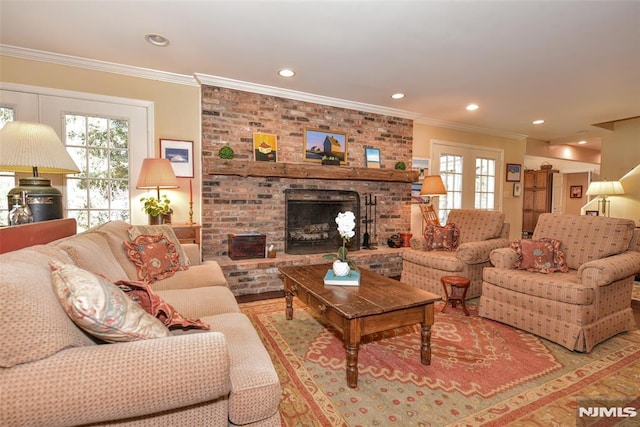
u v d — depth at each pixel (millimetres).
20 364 815
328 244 4289
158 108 3359
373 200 4535
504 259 2791
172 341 968
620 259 2430
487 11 2158
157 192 3207
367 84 3561
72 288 935
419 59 2916
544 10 2141
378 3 2086
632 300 3402
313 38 2562
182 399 919
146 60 3012
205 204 3521
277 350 2205
